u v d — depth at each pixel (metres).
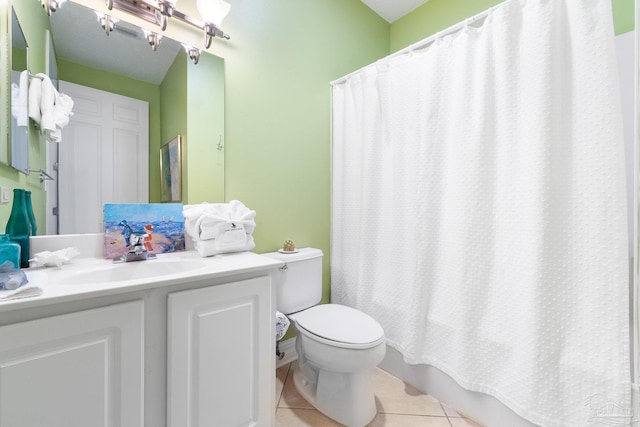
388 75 1.67
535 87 1.09
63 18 1.08
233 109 1.52
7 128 0.92
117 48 1.20
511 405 1.15
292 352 1.83
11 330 0.61
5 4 0.90
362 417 1.28
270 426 1.10
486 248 1.26
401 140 1.59
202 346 0.91
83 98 1.12
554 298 1.06
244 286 1.01
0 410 0.61
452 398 1.38
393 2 2.21
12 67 0.94
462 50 1.32
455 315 1.34
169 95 1.32
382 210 1.70
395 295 1.62
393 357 1.66
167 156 1.32
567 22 1.06
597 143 0.99
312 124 1.91
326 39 1.97
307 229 1.90
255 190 1.63
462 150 1.32
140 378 0.79
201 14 1.33
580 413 1.01
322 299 1.98
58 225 1.07
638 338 0.92
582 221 1.02
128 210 1.21
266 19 1.65
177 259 1.17
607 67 0.97
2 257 0.82
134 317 0.78
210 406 0.93
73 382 0.69
